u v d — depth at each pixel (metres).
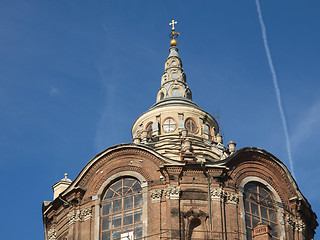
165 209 62.41
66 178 72.56
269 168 67.00
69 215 65.12
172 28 86.69
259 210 64.94
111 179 65.31
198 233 61.88
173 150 70.75
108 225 63.53
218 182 63.94
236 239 61.78
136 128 77.44
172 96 79.62
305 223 67.44
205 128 75.31
